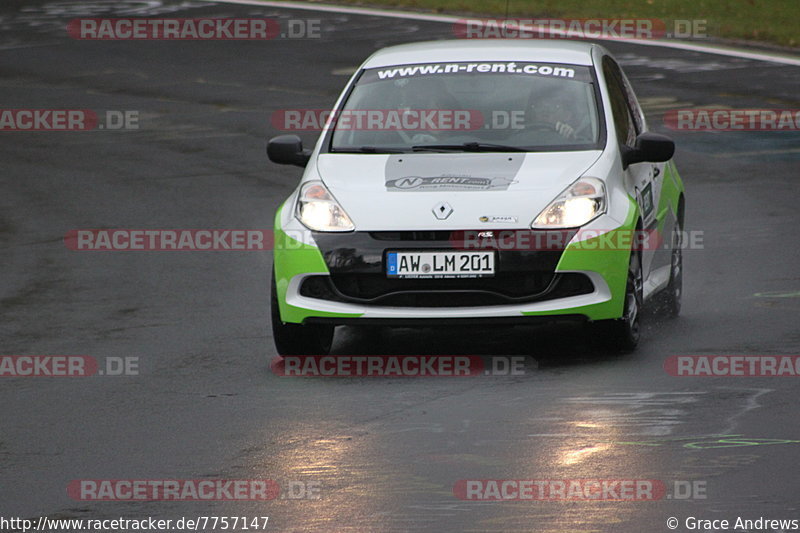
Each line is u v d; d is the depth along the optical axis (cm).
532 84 3014
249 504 1850
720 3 9500
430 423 2242
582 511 1770
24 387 2652
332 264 2656
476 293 2628
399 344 2927
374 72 3133
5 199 5484
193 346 2980
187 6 11162
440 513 1783
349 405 2388
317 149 2939
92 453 2142
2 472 2052
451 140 2880
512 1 9925
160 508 1848
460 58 3139
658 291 3141
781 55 7812
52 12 11331
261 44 9250
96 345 3045
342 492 1888
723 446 2036
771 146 5666
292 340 2758
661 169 3222
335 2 10744
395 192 2697
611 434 2128
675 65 7594
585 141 2856
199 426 2284
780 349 2697
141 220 4922
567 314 2608
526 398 2388
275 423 2281
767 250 3922
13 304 3619
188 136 6700
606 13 9344
